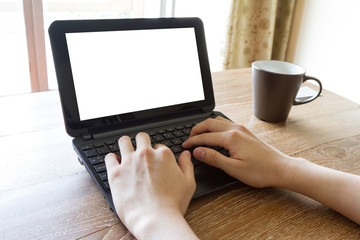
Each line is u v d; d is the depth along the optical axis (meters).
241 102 0.94
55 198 0.51
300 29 2.16
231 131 0.62
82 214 0.49
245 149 0.59
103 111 0.65
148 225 0.43
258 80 0.81
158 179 0.49
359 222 0.52
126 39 0.67
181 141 0.65
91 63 0.63
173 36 0.73
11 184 0.53
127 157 0.53
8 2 1.81
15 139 0.65
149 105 0.70
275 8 2.02
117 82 0.66
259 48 2.14
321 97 1.05
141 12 2.35
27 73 2.03
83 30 0.62
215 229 0.49
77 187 0.54
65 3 2.02
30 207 0.49
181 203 0.49
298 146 0.75
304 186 0.56
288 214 0.54
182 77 0.75
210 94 0.80
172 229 0.42
